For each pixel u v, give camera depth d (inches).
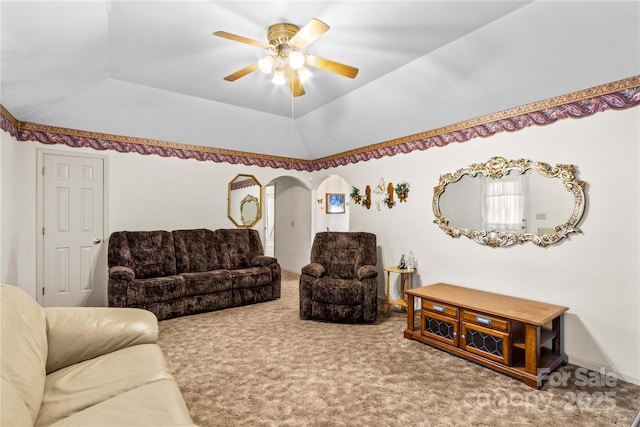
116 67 120.0
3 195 123.0
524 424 74.3
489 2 83.5
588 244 100.9
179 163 184.7
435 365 101.9
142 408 51.3
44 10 71.7
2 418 39.6
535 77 103.3
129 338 75.5
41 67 99.0
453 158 140.0
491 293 122.8
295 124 193.2
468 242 134.5
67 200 153.0
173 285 145.2
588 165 100.8
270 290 175.3
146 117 158.1
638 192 91.5
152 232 163.3
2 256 122.8
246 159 208.7
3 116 122.4
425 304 118.6
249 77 130.8
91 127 155.8
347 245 164.4
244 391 86.4
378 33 98.2
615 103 95.1
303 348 114.3
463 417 76.5
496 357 98.4
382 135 168.9
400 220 165.2
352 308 138.6
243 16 89.0
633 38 82.2
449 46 105.2
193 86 138.7
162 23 91.6
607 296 97.1
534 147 113.3
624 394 86.7
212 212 196.2
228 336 125.0
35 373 55.2
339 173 207.3
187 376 94.0
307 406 79.9
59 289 151.0
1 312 55.1
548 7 83.2
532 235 113.0
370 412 77.9
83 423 47.3
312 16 89.3
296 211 255.1
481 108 124.6
